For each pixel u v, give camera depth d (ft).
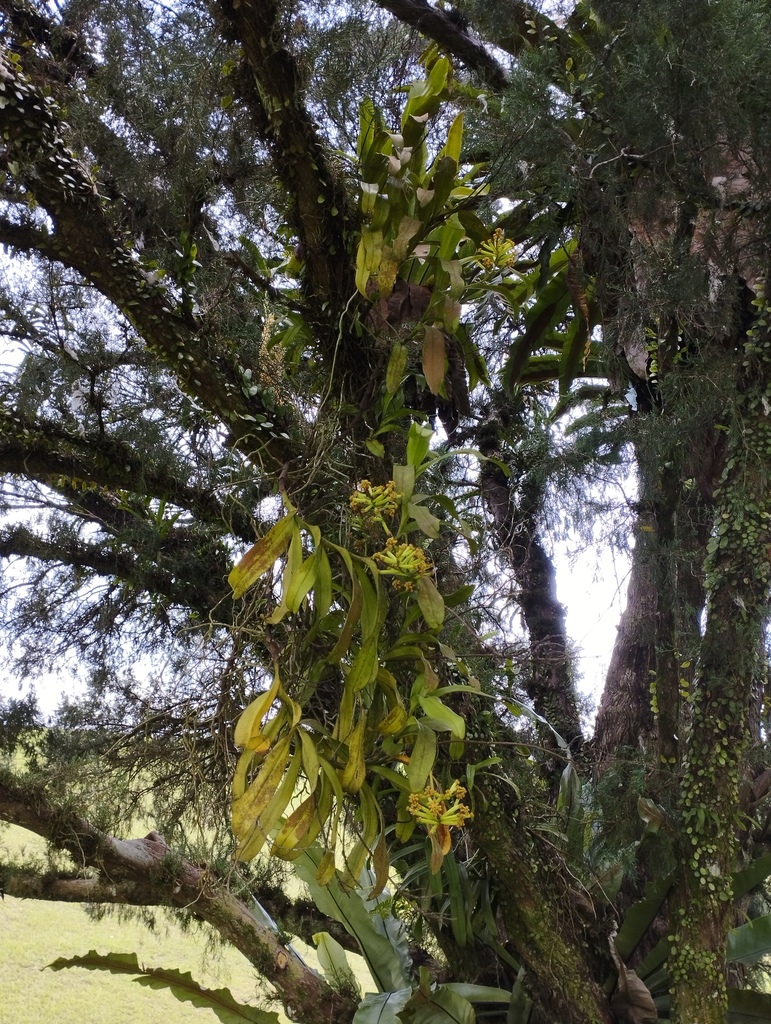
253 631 4.89
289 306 5.84
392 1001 6.98
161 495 7.52
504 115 5.70
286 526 4.43
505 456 9.40
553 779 8.68
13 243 7.21
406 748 5.61
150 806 6.81
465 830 6.28
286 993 7.49
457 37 7.61
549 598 9.77
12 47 7.18
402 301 5.26
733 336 6.17
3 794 6.79
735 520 5.91
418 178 5.16
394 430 5.47
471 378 6.42
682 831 6.12
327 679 5.38
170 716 5.92
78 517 8.54
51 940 16.52
